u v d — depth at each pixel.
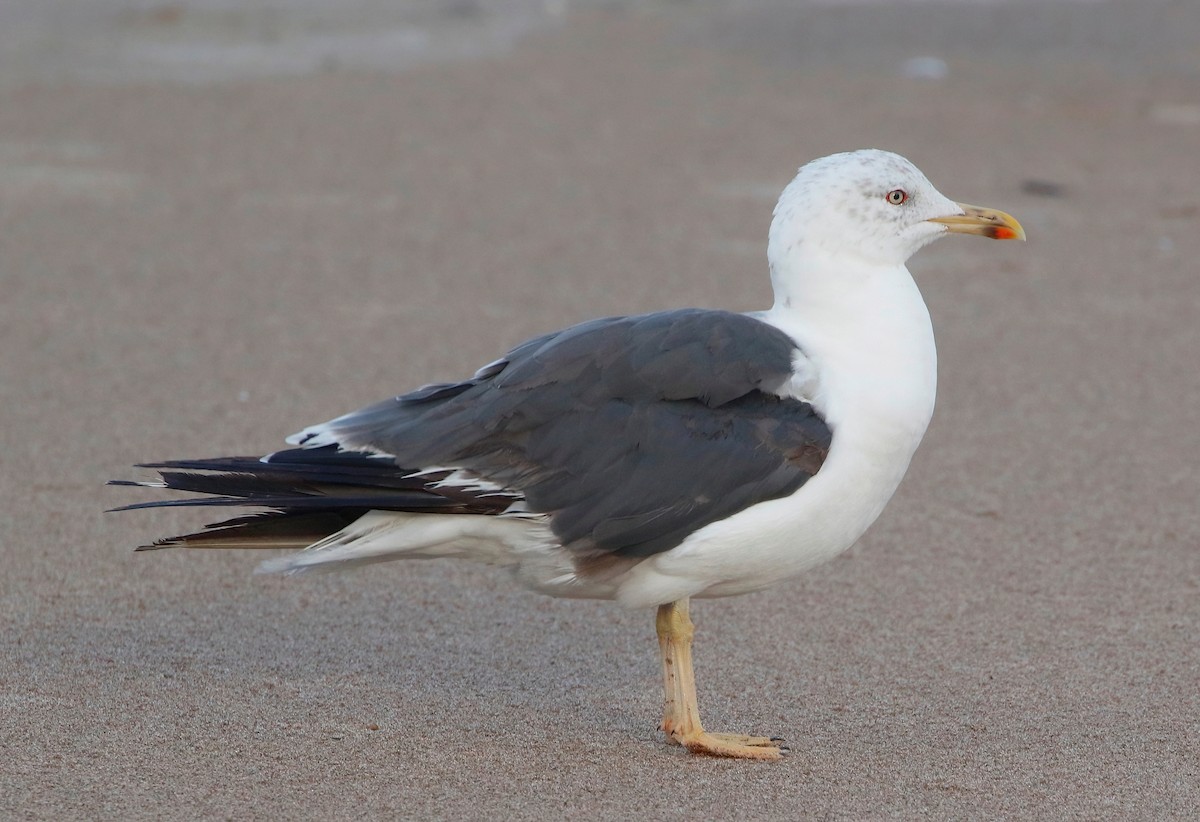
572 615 10.67
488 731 8.88
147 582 10.99
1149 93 30.64
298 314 17.66
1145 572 11.45
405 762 8.42
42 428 14.01
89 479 12.87
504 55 36.12
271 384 15.29
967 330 17.44
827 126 28.02
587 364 8.31
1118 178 24.17
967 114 28.89
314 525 8.28
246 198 23.03
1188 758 8.64
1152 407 15.06
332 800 7.94
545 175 24.66
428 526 8.18
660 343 8.34
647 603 8.43
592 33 39.56
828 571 11.48
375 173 24.75
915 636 10.37
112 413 14.43
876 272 8.63
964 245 21.00
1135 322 17.62
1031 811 8.01
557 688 9.54
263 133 27.44
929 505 12.80
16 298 17.97
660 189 23.69
